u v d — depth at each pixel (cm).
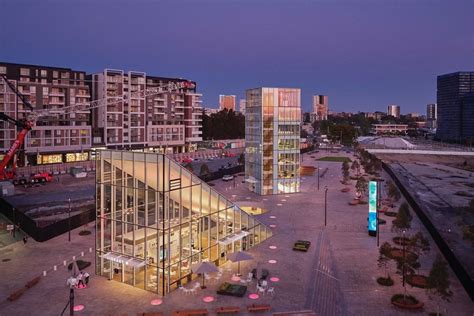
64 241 6525
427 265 5481
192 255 5097
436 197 10825
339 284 4872
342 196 10519
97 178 5047
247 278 4959
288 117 10788
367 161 15488
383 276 5088
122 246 4928
